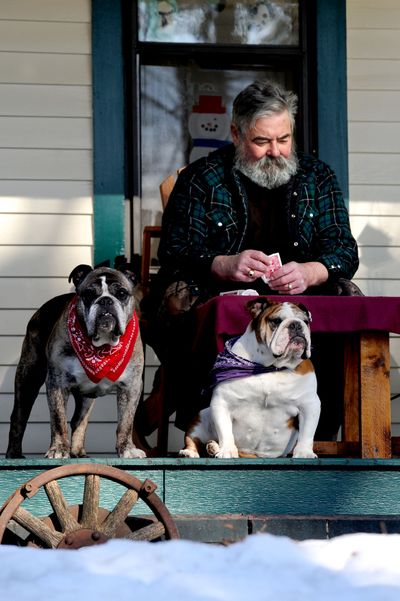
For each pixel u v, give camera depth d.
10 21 12.67
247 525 8.59
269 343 8.90
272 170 10.49
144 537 7.96
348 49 12.99
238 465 8.80
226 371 9.11
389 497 8.93
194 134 13.12
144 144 13.00
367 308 9.09
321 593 4.98
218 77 13.19
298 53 13.12
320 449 9.50
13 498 7.92
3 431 12.23
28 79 12.64
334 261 10.18
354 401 9.65
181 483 8.79
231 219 10.52
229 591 5.02
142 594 4.91
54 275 12.48
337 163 12.86
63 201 12.57
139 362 9.63
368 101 12.96
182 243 10.48
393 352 12.60
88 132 12.66
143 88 13.04
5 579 5.27
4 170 12.54
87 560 5.72
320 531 8.64
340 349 9.96
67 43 12.73
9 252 12.46
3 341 12.35
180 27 13.05
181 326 10.08
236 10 13.16
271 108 10.42
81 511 8.25
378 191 12.88
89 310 9.19
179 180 10.88
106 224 12.58
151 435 12.33
